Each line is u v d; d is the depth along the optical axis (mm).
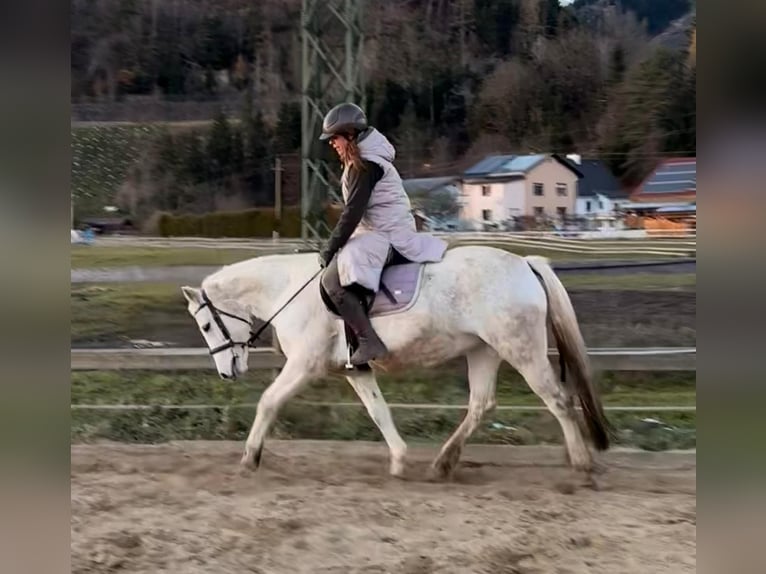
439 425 6164
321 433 6082
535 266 4480
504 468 4961
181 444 5469
